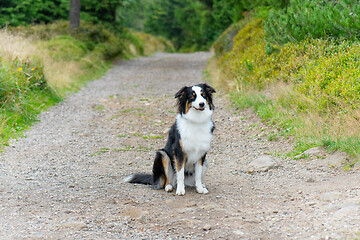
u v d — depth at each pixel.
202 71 18.73
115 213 4.66
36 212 4.71
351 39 8.97
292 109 8.41
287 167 6.20
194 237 3.96
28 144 7.98
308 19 9.79
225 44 18.38
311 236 3.81
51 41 19.14
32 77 11.45
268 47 11.03
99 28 24.44
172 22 54.47
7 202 5.05
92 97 12.84
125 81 16.34
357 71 7.45
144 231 4.14
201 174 5.55
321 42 9.34
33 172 6.42
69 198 5.21
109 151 7.75
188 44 52.75
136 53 28.61
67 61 16.91
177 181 5.42
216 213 4.58
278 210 4.56
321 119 7.20
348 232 3.77
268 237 3.89
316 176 5.62
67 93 13.07
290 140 7.28
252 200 5.00
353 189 4.87
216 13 33.16
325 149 6.39
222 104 10.88
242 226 4.17
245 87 10.90
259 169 6.26
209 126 5.38
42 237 4.02
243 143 7.84
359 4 8.82
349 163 5.71
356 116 6.63
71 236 4.04
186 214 4.59
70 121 9.95
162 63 23.56
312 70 8.48
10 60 11.41
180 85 14.92
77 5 23.44
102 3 27.88
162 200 5.14
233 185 5.71
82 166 6.84
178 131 5.30
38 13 27.55
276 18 11.13
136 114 10.55
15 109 9.38
